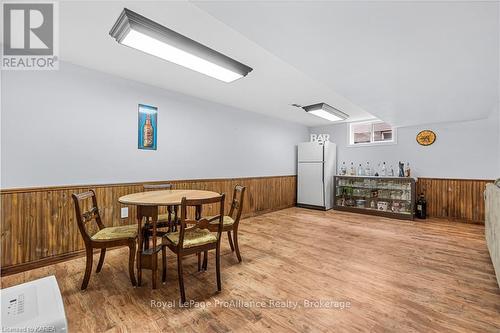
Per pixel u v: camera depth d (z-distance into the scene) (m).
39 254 2.49
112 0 1.67
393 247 3.12
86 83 2.83
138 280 2.09
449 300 1.89
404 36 1.69
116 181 3.08
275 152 5.69
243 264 2.57
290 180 6.14
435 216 4.85
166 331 1.54
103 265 2.52
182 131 3.81
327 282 2.19
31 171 2.47
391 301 1.88
